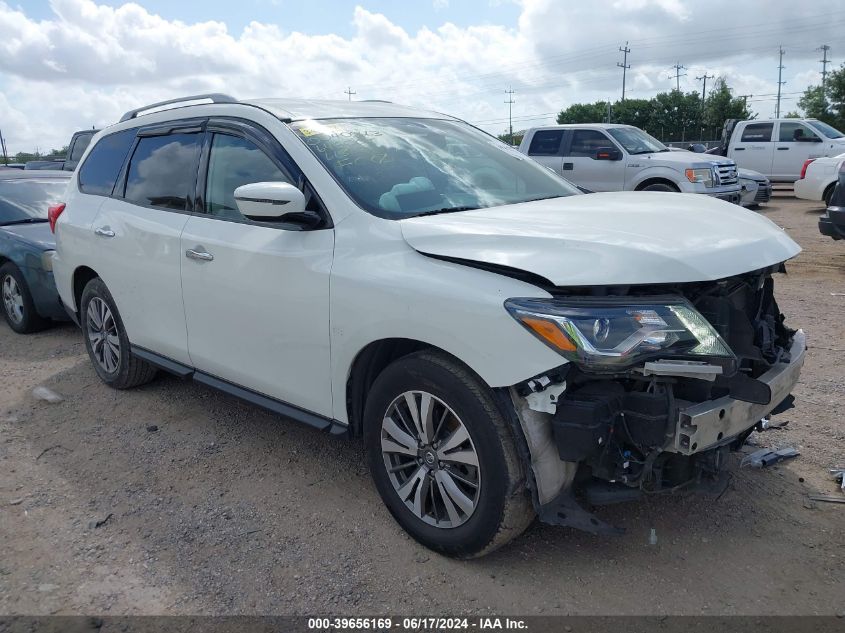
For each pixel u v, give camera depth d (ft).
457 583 9.53
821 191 44.37
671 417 8.50
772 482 11.94
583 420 8.39
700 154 43.73
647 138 46.03
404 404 10.12
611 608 8.97
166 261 13.69
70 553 10.47
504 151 14.05
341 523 11.08
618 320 8.18
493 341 8.57
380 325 9.75
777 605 8.95
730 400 8.82
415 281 9.38
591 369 8.12
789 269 29.68
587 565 9.85
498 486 8.98
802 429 13.84
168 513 11.53
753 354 9.61
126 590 9.59
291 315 11.14
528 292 8.52
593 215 10.12
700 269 8.61
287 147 11.63
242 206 10.55
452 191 11.56
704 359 8.32
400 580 9.64
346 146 11.72
